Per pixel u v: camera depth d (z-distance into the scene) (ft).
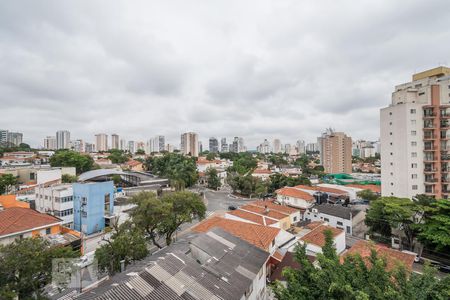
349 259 38.68
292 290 34.96
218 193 303.48
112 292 40.01
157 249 123.03
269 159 571.69
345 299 30.04
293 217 148.66
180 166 297.53
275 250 95.91
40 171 204.33
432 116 163.12
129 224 109.19
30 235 106.42
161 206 108.47
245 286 52.75
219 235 76.74
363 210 166.81
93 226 152.76
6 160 351.87
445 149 162.91
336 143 411.95
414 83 202.28
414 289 31.94
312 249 100.32
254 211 148.05
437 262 106.11
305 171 380.78
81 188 154.10
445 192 160.97
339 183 293.43
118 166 381.40
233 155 627.46
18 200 157.99
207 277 50.80
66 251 74.38
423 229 106.32
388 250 85.66
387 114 175.52
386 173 175.94
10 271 58.65
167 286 44.39
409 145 163.94
